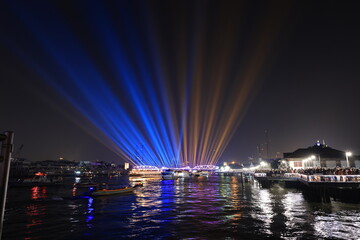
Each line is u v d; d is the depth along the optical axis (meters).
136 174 160.25
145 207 36.41
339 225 24.14
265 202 38.97
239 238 20.77
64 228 24.55
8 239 21.19
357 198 33.81
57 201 43.47
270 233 21.94
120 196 50.19
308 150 71.38
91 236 21.92
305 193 40.81
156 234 22.25
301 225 24.33
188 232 22.66
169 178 118.25
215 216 29.09
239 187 68.69
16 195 53.16
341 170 38.66
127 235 22.08
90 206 37.81
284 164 77.75
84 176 157.50
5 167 4.01
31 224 26.27
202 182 95.38
